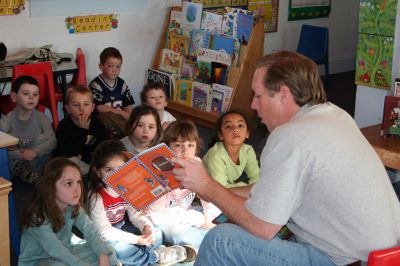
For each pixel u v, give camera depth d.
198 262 2.05
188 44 5.10
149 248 2.73
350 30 7.19
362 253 1.88
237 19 4.82
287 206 1.85
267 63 2.00
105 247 2.51
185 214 2.94
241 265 2.02
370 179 1.88
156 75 5.25
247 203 1.91
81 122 3.75
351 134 1.92
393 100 3.18
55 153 3.82
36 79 4.05
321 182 1.85
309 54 6.31
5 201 2.42
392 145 3.11
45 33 4.66
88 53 4.95
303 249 1.98
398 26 3.39
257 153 3.85
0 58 4.19
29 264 2.45
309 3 6.60
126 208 2.85
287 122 1.95
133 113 3.21
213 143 3.40
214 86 4.88
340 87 6.43
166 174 2.11
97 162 2.71
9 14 4.41
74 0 4.75
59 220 2.46
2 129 3.75
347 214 1.87
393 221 1.93
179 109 5.13
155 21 5.33
